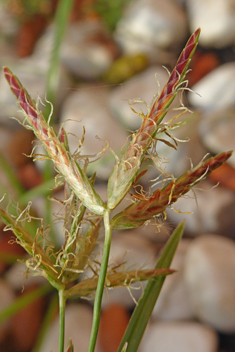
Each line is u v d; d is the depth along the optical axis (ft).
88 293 0.32
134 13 1.34
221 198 0.91
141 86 1.02
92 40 1.30
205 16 1.27
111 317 0.75
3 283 0.82
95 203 0.29
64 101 0.95
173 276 0.80
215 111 1.06
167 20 1.29
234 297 0.75
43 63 1.18
